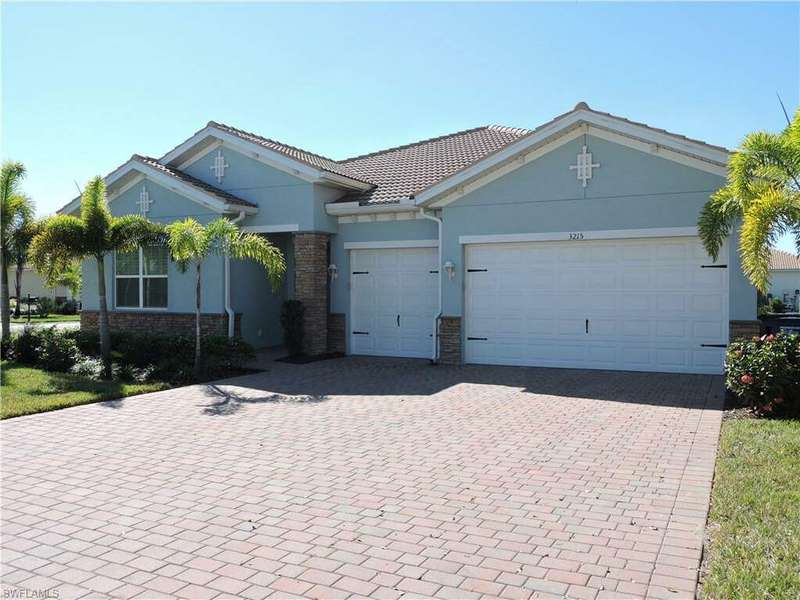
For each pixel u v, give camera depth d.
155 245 15.38
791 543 4.75
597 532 5.12
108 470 6.89
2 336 16.06
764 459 6.84
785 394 9.02
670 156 12.31
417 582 4.33
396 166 18.70
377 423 8.95
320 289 15.98
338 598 4.13
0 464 7.12
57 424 9.00
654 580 4.32
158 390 11.62
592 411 9.55
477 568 4.52
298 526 5.30
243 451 7.59
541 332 13.86
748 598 3.97
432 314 15.59
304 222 15.77
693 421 8.82
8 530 5.29
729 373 9.52
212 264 16.25
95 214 13.35
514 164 13.72
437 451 7.51
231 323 16.05
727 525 5.11
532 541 4.96
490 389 11.46
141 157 16.81
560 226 13.34
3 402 10.18
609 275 13.16
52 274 13.88
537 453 7.38
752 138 9.66
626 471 6.68
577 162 13.12
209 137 16.62
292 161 15.61
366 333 16.34
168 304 17.02
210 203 15.71
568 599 4.09
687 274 12.48
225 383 12.34
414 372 13.50
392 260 16.00
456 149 19.36
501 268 14.20
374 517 5.48
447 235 14.54
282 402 10.48
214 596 4.18
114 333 16.06
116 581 4.40
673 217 12.35
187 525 5.36
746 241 8.98
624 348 13.08
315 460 7.19
